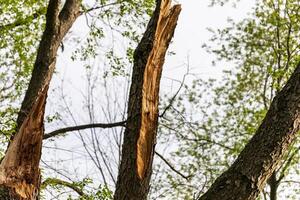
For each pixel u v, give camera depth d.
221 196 3.06
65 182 8.80
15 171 3.28
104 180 8.31
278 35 14.98
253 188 3.07
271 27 15.09
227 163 14.66
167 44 3.59
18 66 10.93
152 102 3.43
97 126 9.12
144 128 3.34
